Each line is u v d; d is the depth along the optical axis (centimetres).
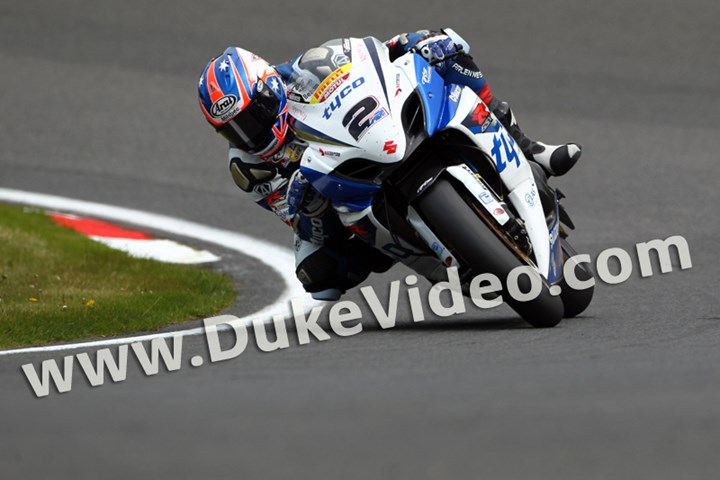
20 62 5400
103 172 4219
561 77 5094
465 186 2103
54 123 4722
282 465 1259
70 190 4022
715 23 5694
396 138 2081
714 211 3550
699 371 1658
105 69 5325
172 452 1321
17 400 1653
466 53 2277
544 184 2300
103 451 1338
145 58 5444
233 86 2134
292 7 5962
